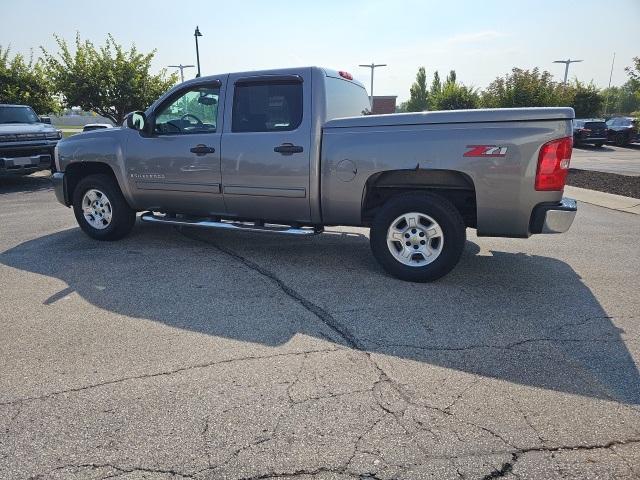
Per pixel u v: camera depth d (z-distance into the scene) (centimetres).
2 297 447
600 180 1195
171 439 253
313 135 491
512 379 307
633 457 237
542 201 428
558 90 1683
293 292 458
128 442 251
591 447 244
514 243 639
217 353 341
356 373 314
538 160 418
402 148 454
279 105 510
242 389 296
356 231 704
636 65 1189
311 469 231
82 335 370
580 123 2627
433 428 259
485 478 224
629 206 889
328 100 504
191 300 439
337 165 482
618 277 502
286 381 305
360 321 394
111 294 454
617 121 2786
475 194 450
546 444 246
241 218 563
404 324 388
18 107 1320
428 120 446
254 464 235
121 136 600
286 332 374
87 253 589
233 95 533
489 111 427
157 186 585
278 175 512
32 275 508
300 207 516
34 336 368
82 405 281
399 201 469
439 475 226
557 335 369
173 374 313
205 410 276
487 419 267
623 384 301
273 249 607
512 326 385
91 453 243
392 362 329
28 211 878
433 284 479
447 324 388
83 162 631
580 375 312
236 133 530
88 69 1723
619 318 399
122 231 640
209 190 554
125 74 1764
